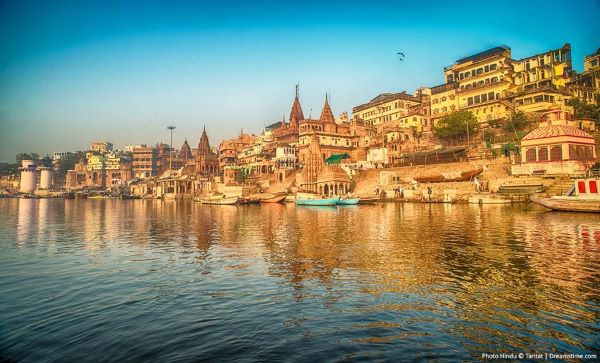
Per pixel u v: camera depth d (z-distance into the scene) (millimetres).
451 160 77062
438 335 9000
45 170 162875
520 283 13039
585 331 9094
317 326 9641
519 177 59312
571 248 19172
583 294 11789
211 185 117875
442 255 18016
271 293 12477
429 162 81438
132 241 25031
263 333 9273
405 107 112250
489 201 54094
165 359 8055
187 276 14984
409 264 16219
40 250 21641
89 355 8328
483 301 11297
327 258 17797
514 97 82062
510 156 66250
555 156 56562
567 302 11094
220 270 15883
